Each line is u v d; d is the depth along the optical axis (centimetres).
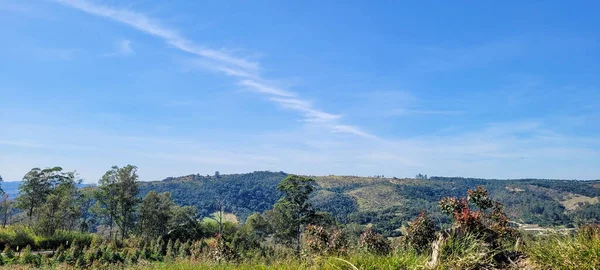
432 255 509
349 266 532
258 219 5222
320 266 575
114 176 5844
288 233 4391
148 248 3653
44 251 4128
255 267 696
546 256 455
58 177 5909
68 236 4762
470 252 492
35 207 5612
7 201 5750
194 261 1098
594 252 420
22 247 4212
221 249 1199
